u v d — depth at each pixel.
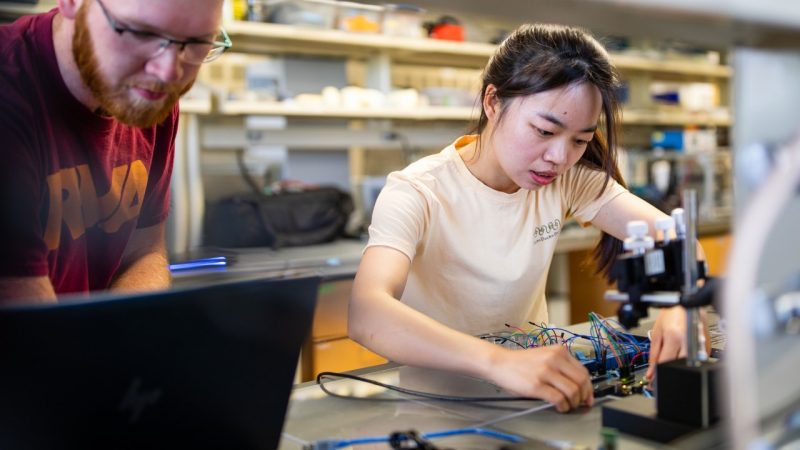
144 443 0.69
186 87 1.09
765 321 0.57
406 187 1.35
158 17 0.94
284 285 0.73
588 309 3.63
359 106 3.15
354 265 2.64
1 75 1.03
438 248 1.40
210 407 0.72
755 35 0.71
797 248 0.61
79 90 1.11
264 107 2.94
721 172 4.08
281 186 3.20
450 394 1.04
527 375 0.95
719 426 0.77
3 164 0.98
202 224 2.89
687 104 4.57
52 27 1.10
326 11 3.02
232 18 2.80
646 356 1.16
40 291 0.94
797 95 0.72
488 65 1.37
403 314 1.08
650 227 1.40
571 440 0.85
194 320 0.68
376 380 1.12
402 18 3.25
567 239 3.35
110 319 0.63
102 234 1.27
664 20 0.67
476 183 1.42
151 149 1.36
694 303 0.78
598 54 1.23
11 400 0.62
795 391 0.59
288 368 0.76
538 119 1.21
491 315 1.45
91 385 0.64
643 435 0.84
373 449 0.83
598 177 1.52
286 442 0.87
